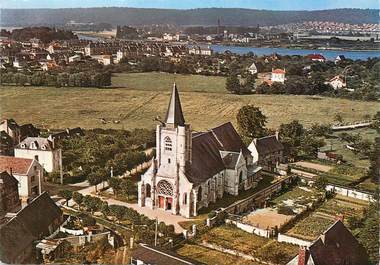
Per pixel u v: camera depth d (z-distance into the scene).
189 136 95.06
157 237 80.94
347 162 122.50
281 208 96.94
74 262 73.25
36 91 157.25
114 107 151.25
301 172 119.44
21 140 130.12
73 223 86.69
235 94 157.75
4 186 91.38
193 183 92.56
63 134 134.75
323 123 140.50
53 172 112.31
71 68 171.00
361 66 162.38
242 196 105.38
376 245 73.44
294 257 67.50
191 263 67.50
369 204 92.75
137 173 115.88
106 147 125.69
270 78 165.75
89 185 108.62
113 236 79.81
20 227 75.50
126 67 171.62
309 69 166.38
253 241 81.50
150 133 132.75
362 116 142.88
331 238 67.62
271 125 141.00
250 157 119.81
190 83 163.38
